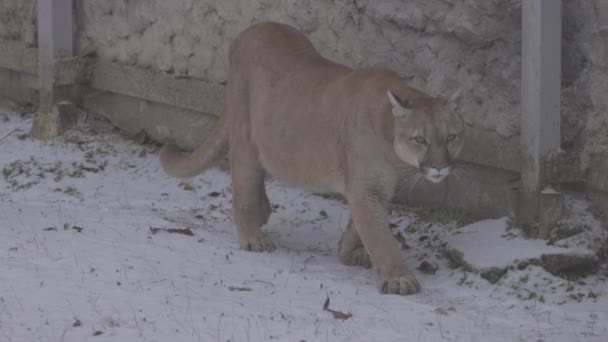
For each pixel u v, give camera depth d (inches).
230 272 434.6
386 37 540.1
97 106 761.0
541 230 444.5
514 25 474.9
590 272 423.8
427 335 352.5
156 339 345.1
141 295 396.5
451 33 504.1
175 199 594.2
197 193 606.5
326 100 435.8
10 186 629.6
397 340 346.3
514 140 478.0
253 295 401.1
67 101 752.3
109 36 740.0
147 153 693.3
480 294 407.5
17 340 344.8
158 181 634.2
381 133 406.3
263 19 611.2
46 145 716.0
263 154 468.4
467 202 513.3
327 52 577.0
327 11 570.6
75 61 749.9
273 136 456.8
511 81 479.2
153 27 697.6
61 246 465.7
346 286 417.1
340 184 437.1
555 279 411.2
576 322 369.7
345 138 422.3
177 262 446.9
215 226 528.4
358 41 555.2
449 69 508.4
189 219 541.0
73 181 633.6
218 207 572.4
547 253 420.5
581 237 435.5
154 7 692.7
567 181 454.3
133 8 710.5
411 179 433.1
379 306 388.5
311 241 504.7
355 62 558.9
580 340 347.9
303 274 435.8
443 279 430.3
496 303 395.5
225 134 502.0
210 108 649.0
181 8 669.3
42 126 741.9
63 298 391.2
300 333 352.5
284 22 596.7
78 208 563.8
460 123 397.1
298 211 556.1
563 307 387.9
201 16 655.1
